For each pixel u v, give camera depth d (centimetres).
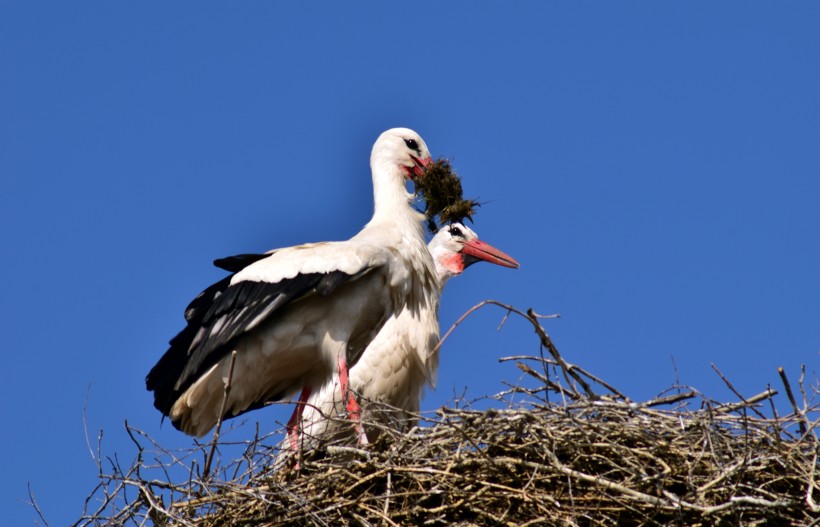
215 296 1458
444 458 1212
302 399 1488
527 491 1174
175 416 1464
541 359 1244
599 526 1161
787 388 1202
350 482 1224
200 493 1245
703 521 1145
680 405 1234
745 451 1155
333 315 1455
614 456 1195
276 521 1202
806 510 1138
